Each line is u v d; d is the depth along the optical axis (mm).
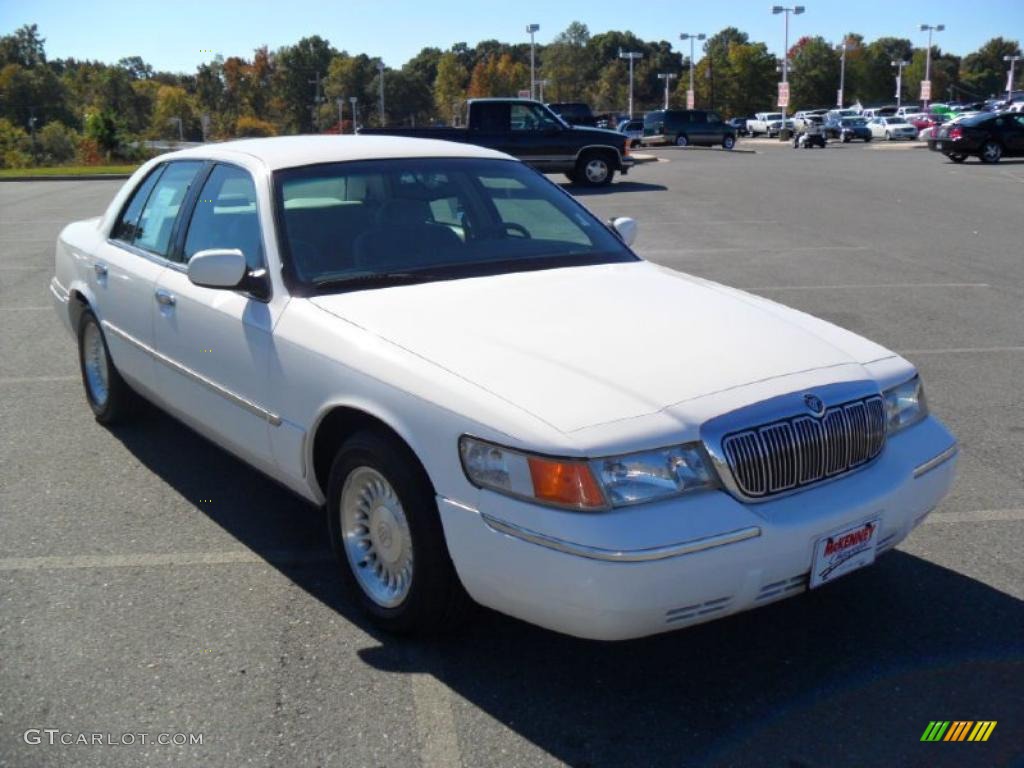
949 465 3598
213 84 93500
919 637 3604
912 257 12094
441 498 3195
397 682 3338
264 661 3465
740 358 3398
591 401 3084
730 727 3100
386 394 3371
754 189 21547
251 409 4098
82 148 41406
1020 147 29750
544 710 3188
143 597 3926
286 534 4504
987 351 7625
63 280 6074
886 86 120312
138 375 5156
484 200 4738
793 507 3107
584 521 2879
